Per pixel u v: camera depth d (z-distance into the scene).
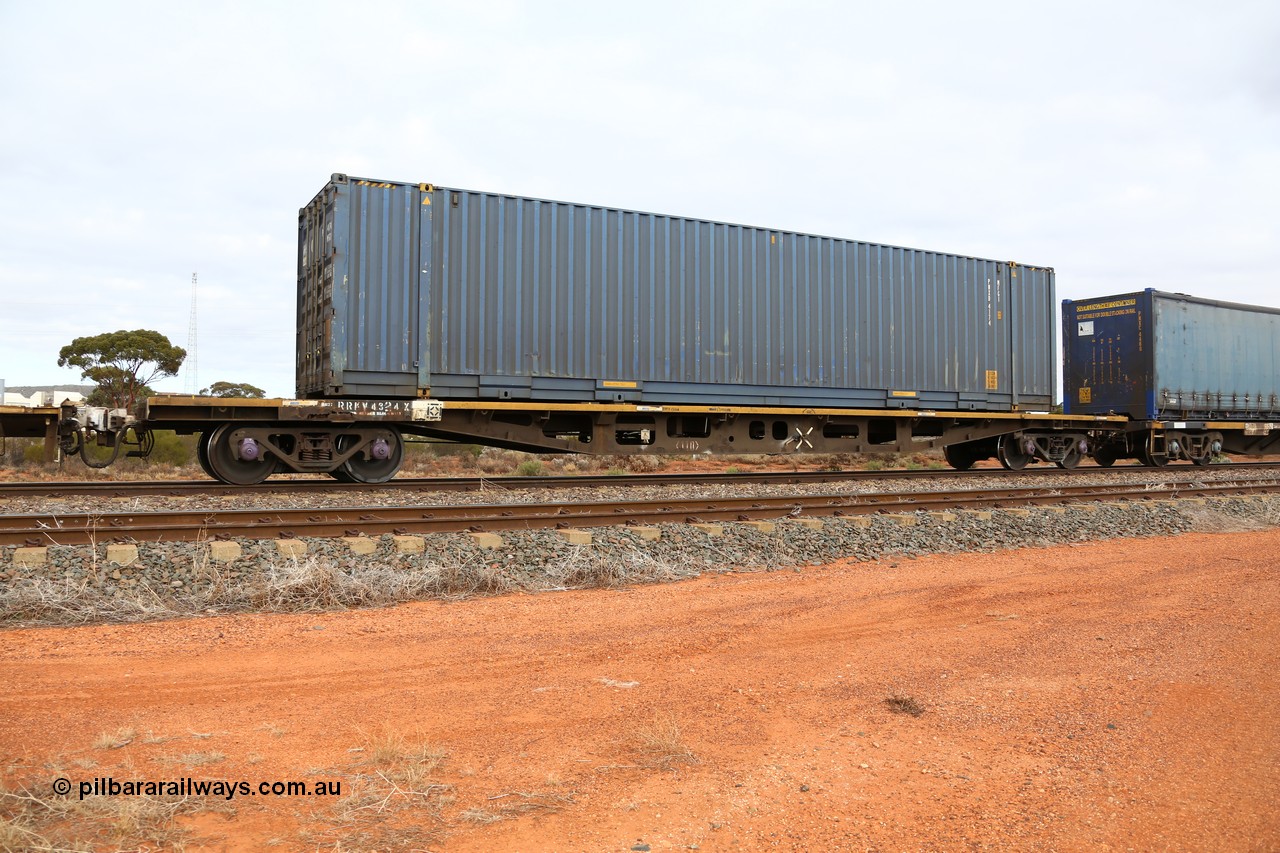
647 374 15.32
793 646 5.93
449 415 14.13
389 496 12.07
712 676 5.19
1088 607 7.25
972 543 10.55
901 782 3.71
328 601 6.91
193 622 6.28
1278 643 5.99
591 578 8.07
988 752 4.06
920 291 18.39
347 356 13.16
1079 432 21.30
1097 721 4.47
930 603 7.35
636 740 4.11
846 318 17.41
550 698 4.71
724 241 16.12
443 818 3.26
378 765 3.72
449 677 5.08
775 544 9.59
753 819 3.33
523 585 7.76
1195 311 22.41
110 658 5.29
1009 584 8.25
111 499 11.18
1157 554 10.23
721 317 16.05
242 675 5.02
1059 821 3.36
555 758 3.88
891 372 17.91
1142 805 3.51
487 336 14.10
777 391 16.56
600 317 14.94
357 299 13.24
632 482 15.06
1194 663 5.52
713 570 8.78
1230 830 3.29
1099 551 10.48
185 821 3.19
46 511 9.73
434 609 6.92
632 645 5.88
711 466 26.77
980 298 19.31
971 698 4.83
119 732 4.00
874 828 3.28
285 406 12.71
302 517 9.00
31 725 4.10
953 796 3.57
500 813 3.31
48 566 6.88
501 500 12.18
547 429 15.60
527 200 14.48
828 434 18.25
